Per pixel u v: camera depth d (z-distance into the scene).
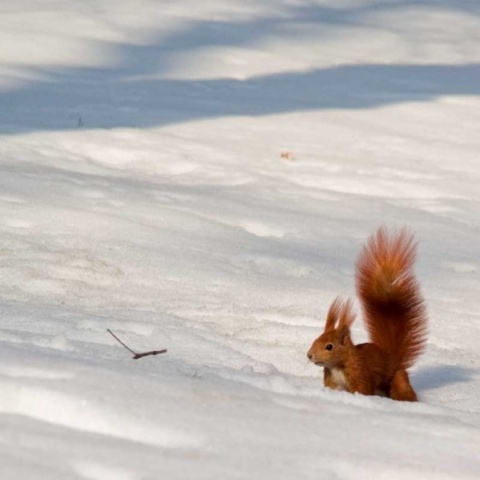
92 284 10.66
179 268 11.40
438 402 7.38
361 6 39.88
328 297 10.63
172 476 4.20
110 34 32.28
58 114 21.95
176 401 5.14
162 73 28.66
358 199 16.64
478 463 4.82
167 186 16.52
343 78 29.02
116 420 4.80
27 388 5.01
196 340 8.37
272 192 16.77
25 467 4.12
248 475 4.32
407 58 33.31
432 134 22.34
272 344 8.77
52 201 13.93
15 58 28.48
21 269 10.80
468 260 13.20
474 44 35.94
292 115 23.42
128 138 19.83
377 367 6.97
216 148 19.77
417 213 15.96
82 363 5.64
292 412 5.27
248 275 11.39
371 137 21.66
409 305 7.21
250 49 32.16
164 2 37.19
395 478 4.53
